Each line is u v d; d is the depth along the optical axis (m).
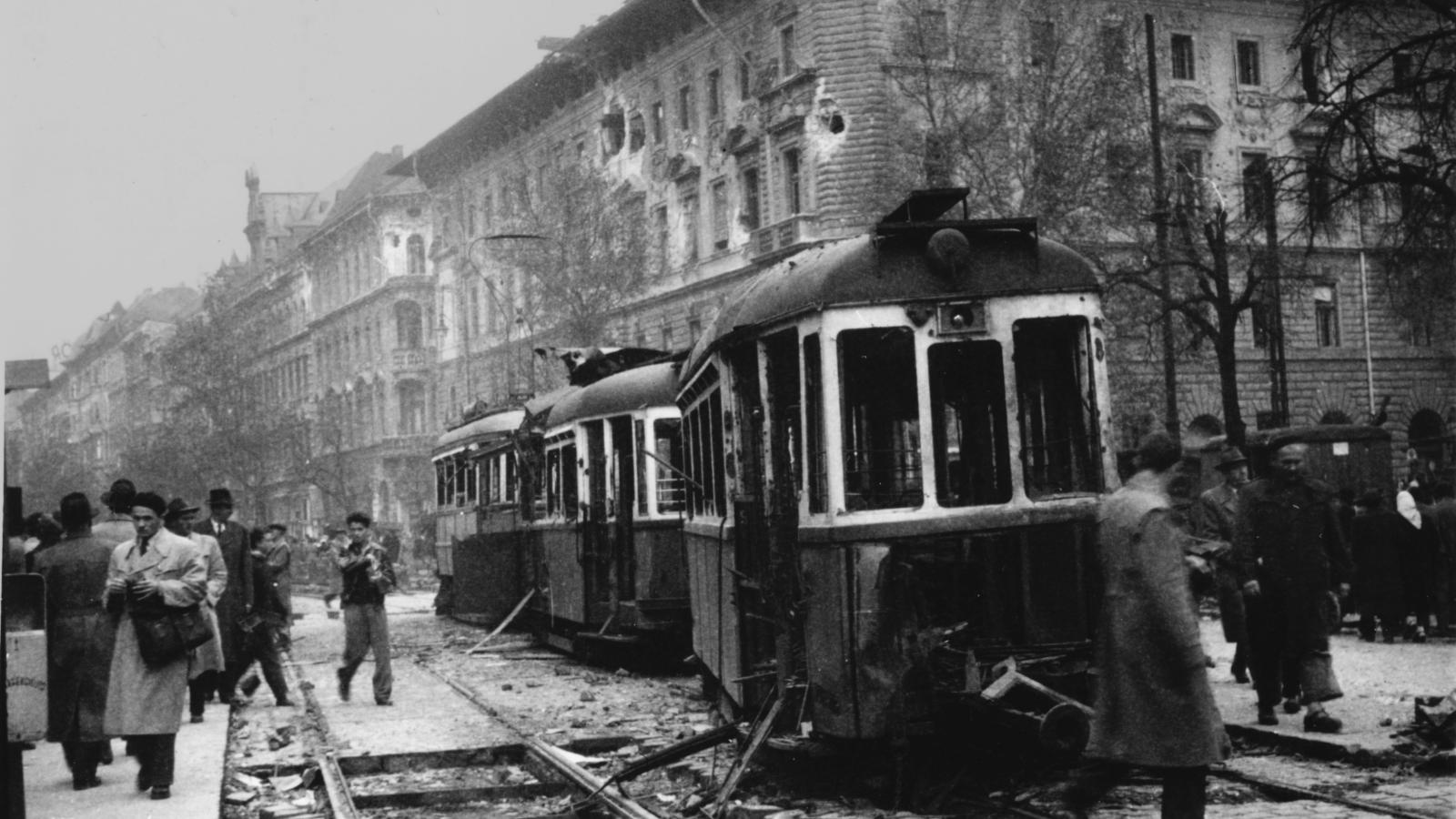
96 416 115.06
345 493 69.62
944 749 9.07
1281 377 32.16
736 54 48.19
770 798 9.33
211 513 16.31
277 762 12.06
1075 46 32.91
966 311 8.87
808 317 8.99
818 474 8.94
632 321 55.69
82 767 11.12
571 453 19.86
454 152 68.50
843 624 8.60
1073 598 8.69
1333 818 8.04
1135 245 31.41
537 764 11.82
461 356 69.50
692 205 51.81
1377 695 13.05
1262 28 47.66
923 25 35.91
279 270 95.94
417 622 32.12
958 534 8.66
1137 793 8.94
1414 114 20.72
